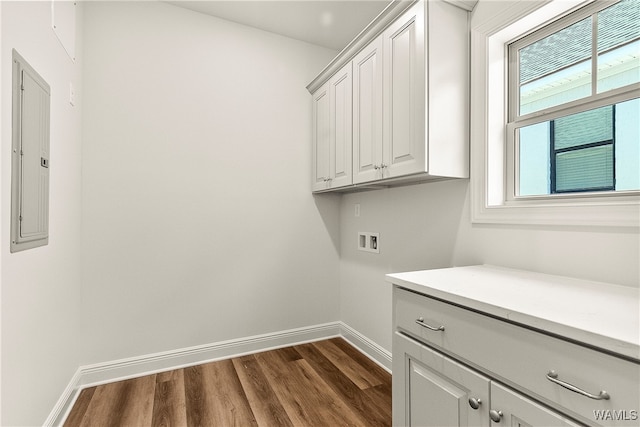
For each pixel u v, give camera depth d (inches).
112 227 77.2
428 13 55.8
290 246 99.5
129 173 78.9
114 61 77.4
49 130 53.9
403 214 77.6
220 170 89.5
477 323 34.7
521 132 55.4
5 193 40.4
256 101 94.5
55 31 56.4
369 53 71.9
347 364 85.9
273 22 91.7
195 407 66.2
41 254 51.6
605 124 44.6
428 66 55.7
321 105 95.0
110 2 77.3
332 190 91.6
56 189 57.9
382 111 67.2
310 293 102.7
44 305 53.0
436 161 56.4
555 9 47.7
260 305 95.2
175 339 84.3
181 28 84.9
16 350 43.6
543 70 52.5
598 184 45.3
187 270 85.7
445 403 38.6
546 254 48.1
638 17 41.3
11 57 41.1
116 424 60.7
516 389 31.0
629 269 39.1
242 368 83.5
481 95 57.1
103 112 76.2
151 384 75.3
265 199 95.7
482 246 58.0
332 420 62.2
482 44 56.9
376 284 88.4
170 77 83.4
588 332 24.8
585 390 25.5
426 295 41.9
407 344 44.9
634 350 22.0
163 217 82.7
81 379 73.6
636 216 38.0
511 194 56.0
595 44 45.6
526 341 29.9
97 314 76.0
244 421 61.8
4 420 40.6
